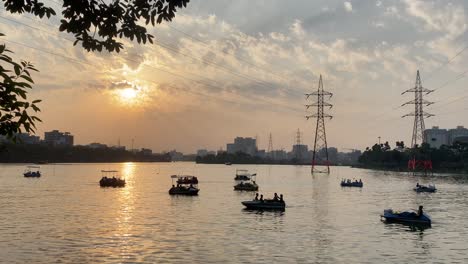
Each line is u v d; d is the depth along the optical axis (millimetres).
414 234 53906
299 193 124188
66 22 10953
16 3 10555
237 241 48250
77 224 59656
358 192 128875
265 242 47906
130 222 62062
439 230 57125
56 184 150750
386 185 164125
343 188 146250
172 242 47375
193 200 97125
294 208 82562
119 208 79938
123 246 45000
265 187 151750
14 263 37656
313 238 50531
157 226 58500
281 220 65125
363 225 60719
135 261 38844
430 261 40500
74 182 162625
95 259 39406
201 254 41781
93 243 46406
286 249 44469
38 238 48938
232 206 84438
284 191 131625
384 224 61750
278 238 50312
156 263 38188
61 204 86312
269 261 39562
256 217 68312
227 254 41906
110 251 42656
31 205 84000
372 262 39719
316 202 96062
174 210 77250
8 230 54188
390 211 65125
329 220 65500
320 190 136875
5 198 98688
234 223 61688
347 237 51438
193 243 46969
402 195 118000
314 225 60375
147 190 127562
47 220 63281
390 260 40594
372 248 45562
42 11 10711
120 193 115750
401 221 62969
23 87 8258
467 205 92688
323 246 46156
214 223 61594
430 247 46406
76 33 11102
